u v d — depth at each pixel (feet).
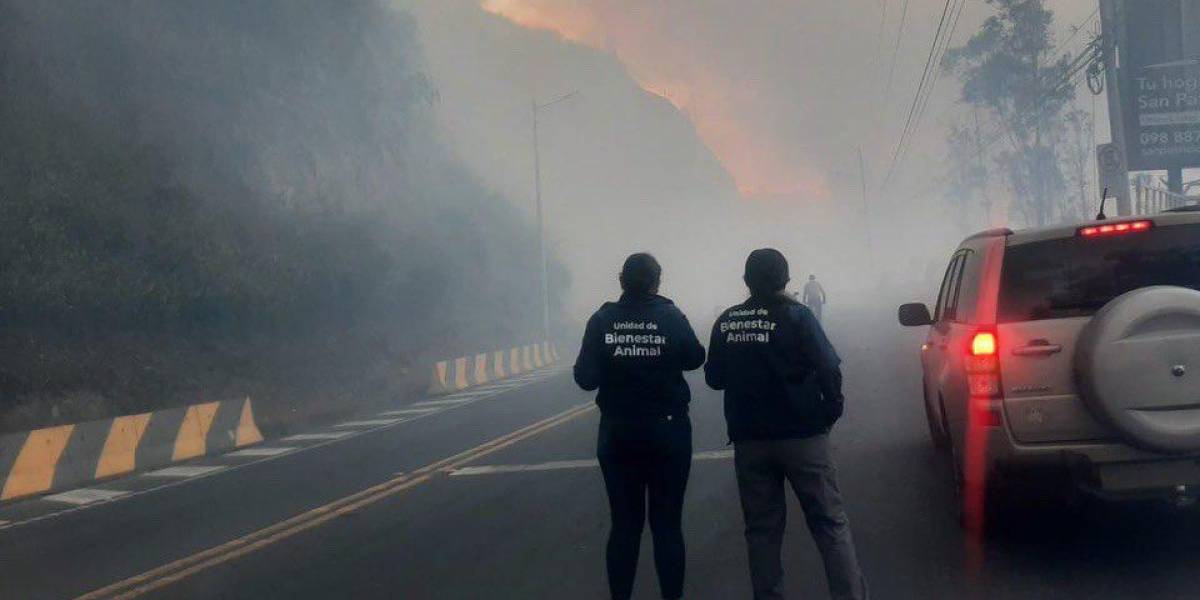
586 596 22.88
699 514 30.09
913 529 26.35
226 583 26.86
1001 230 24.67
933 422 34.99
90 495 46.73
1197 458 21.27
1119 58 80.38
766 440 18.65
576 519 30.76
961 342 23.67
